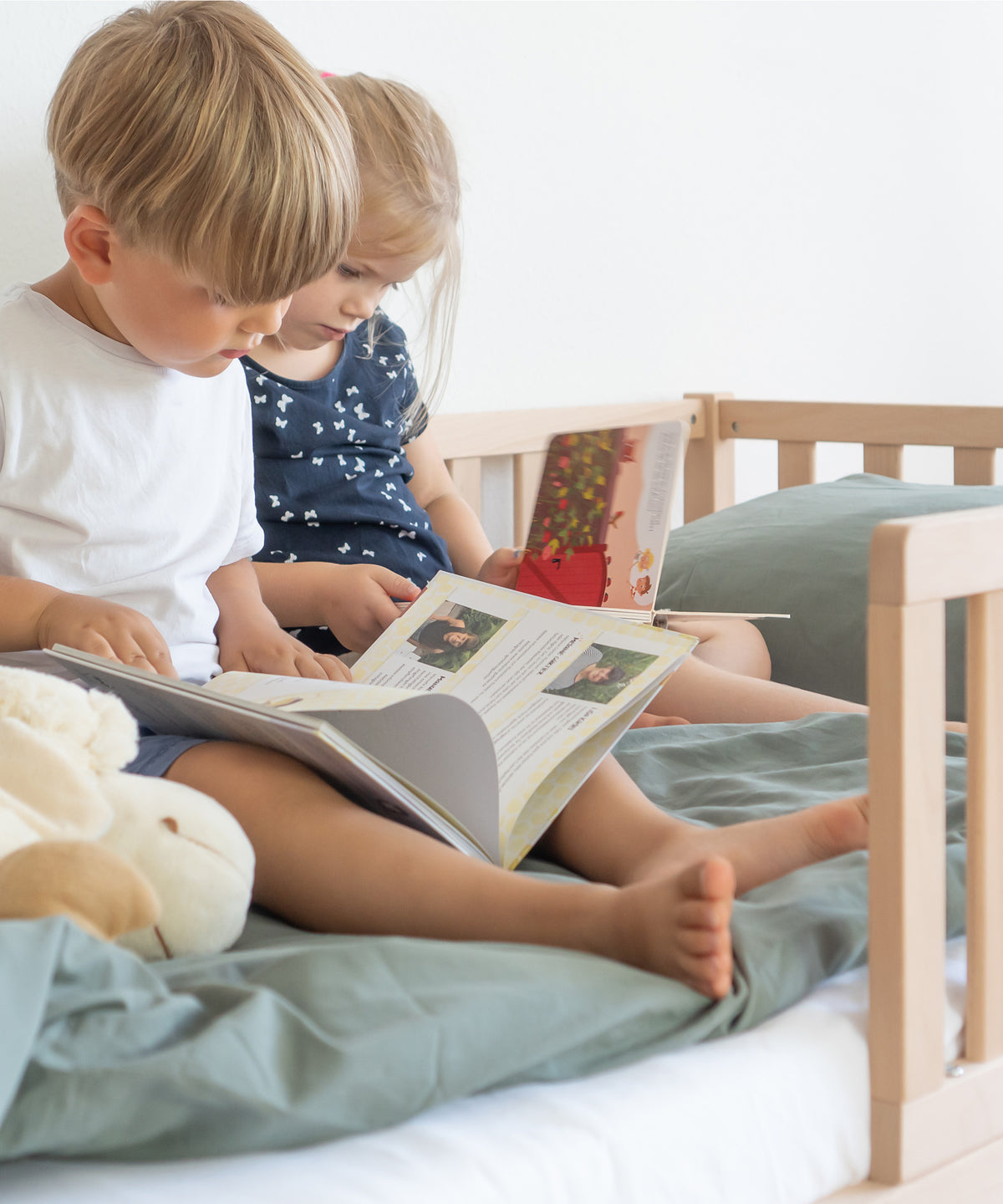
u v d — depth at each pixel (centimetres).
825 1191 57
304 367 130
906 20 228
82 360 94
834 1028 59
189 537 100
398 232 116
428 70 155
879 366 231
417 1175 47
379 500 132
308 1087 47
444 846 64
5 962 44
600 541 108
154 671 75
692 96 192
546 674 82
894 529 56
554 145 172
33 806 56
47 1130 44
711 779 89
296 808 66
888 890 58
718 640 131
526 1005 52
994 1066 63
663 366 192
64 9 122
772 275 209
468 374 165
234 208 81
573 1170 49
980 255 249
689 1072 55
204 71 83
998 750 62
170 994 50
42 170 122
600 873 73
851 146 221
